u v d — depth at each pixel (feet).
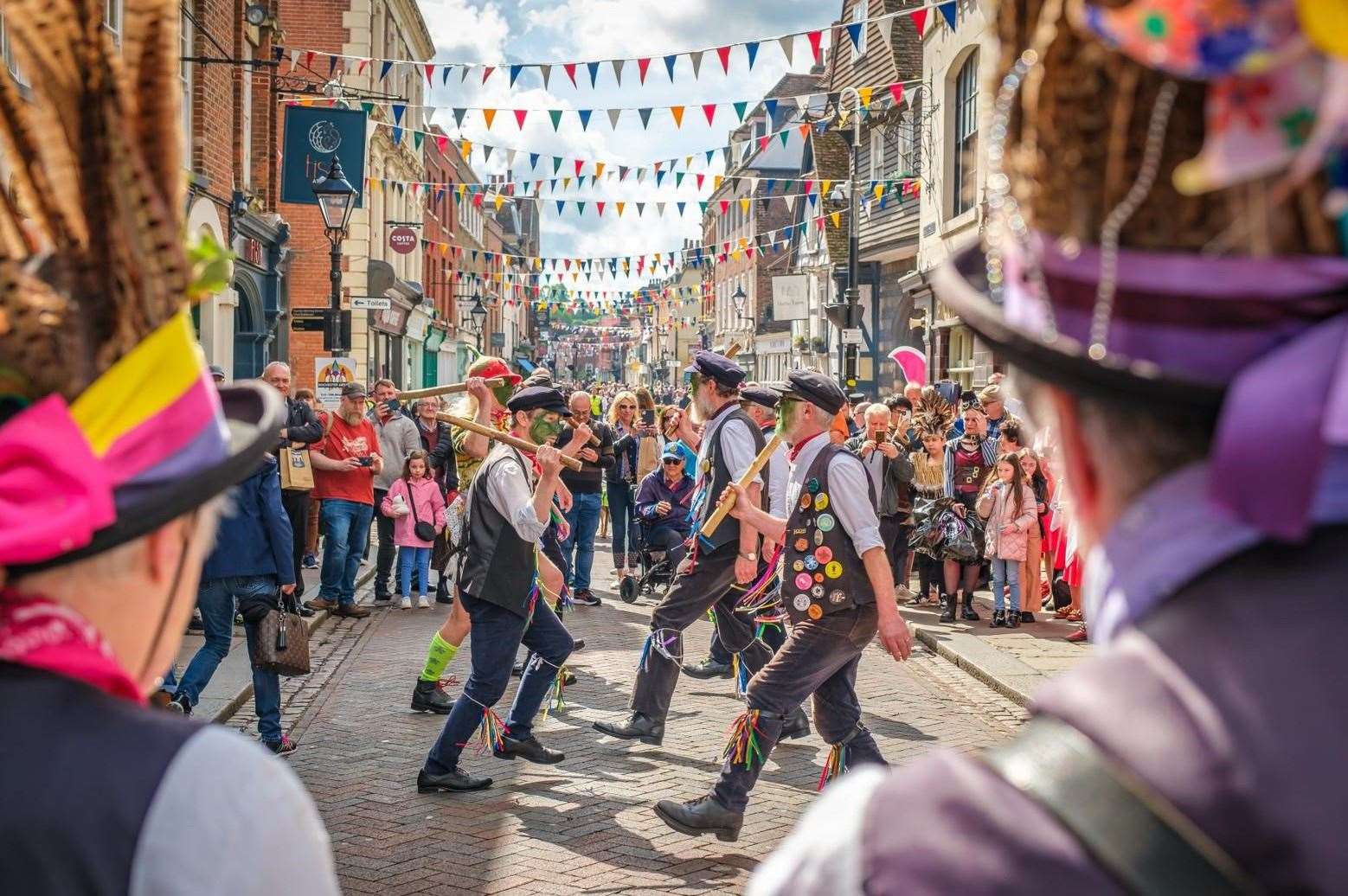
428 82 47.91
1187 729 2.35
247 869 3.37
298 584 35.40
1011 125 2.82
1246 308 2.43
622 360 449.06
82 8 3.58
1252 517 2.35
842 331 68.49
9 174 3.61
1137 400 2.52
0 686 3.51
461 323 162.40
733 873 16.61
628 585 40.70
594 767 21.71
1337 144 2.29
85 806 3.31
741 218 165.27
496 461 19.80
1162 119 2.49
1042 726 2.59
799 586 16.53
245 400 4.38
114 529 3.52
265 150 61.21
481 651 19.86
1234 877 2.23
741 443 22.15
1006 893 2.36
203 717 23.39
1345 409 2.25
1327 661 2.28
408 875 16.29
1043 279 2.66
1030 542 35.96
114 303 3.61
